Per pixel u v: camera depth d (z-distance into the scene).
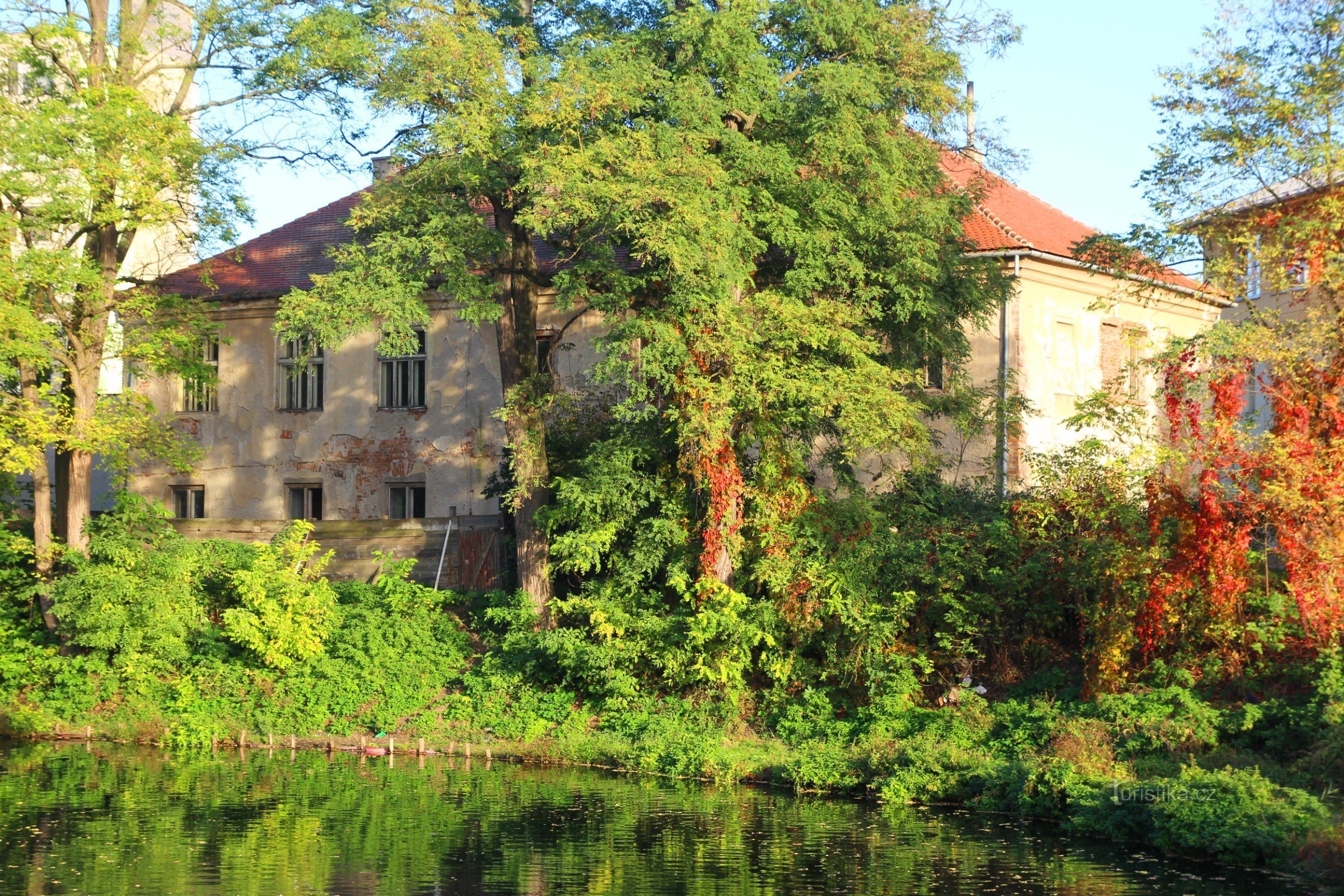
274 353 35.22
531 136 21.72
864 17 21.23
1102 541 19.48
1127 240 19.88
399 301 21.50
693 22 20.39
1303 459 17.22
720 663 21.58
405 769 20.61
